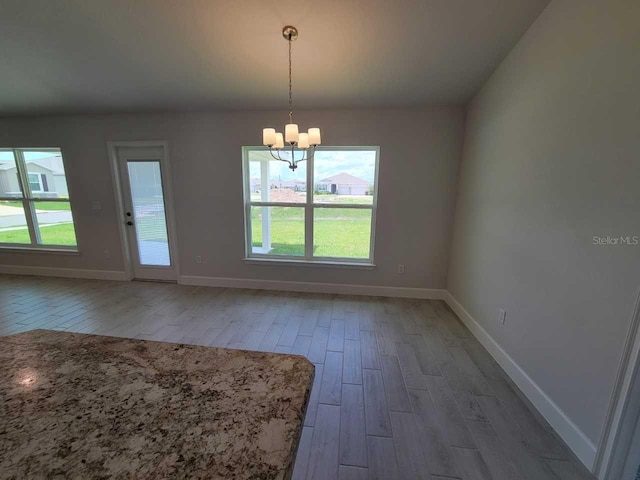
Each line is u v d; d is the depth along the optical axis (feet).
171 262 12.68
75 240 13.08
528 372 5.92
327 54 7.68
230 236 11.82
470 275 8.90
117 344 2.91
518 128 6.51
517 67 6.63
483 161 8.25
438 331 8.67
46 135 11.84
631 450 3.92
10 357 2.68
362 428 5.09
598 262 4.32
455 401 5.78
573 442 4.69
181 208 11.82
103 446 1.76
